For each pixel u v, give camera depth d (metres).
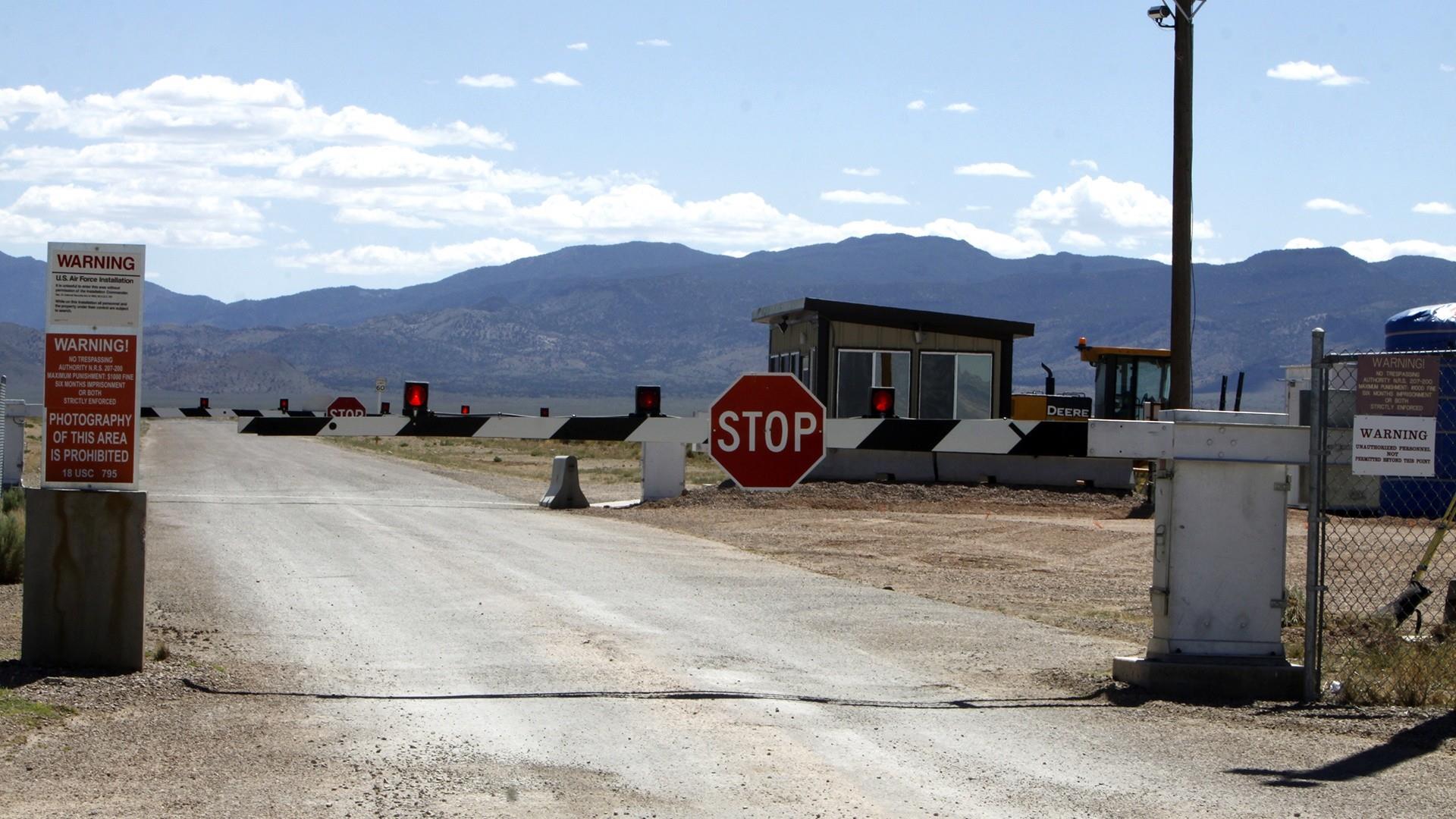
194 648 10.44
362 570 15.47
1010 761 7.66
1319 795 7.09
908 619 12.84
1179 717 8.87
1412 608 13.41
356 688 9.25
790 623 12.44
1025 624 12.83
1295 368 26.52
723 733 8.12
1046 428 10.77
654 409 13.76
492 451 60.72
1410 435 9.24
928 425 11.05
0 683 8.88
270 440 68.31
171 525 20.31
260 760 7.37
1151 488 26.16
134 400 9.40
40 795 6.67
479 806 6.64
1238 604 9.66
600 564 16.52
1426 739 8.31
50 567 9.37
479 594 13.70
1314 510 9.50
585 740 7.91
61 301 9.34
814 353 32.56
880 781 7.19
